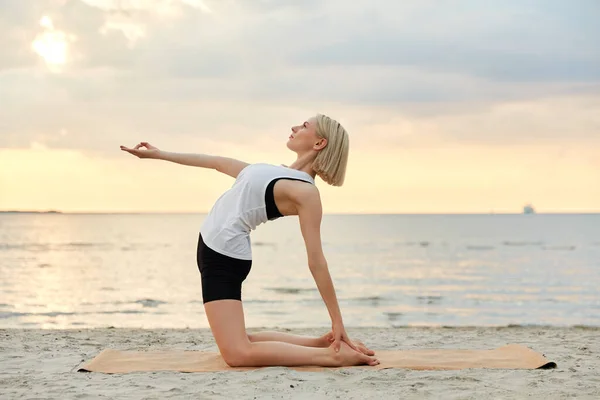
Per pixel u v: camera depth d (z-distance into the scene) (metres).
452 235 83.19
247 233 4.79
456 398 3.82
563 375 4.48
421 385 4.14
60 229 101.31
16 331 7.71
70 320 13.80
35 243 58.06
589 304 18.20
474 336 7.38
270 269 32.12
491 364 4.87
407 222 171.88
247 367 4.71
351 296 20.17
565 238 73.62
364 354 4.89
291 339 4.99
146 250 47.84
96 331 7.82
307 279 26.66
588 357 5.57
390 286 23.80
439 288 23.05
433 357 5.16
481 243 61.72
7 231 90.75
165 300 18.27
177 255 42.06
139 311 15.70
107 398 3.78
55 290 21.17
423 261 38.12
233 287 4.74
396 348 6.29
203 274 4.79
